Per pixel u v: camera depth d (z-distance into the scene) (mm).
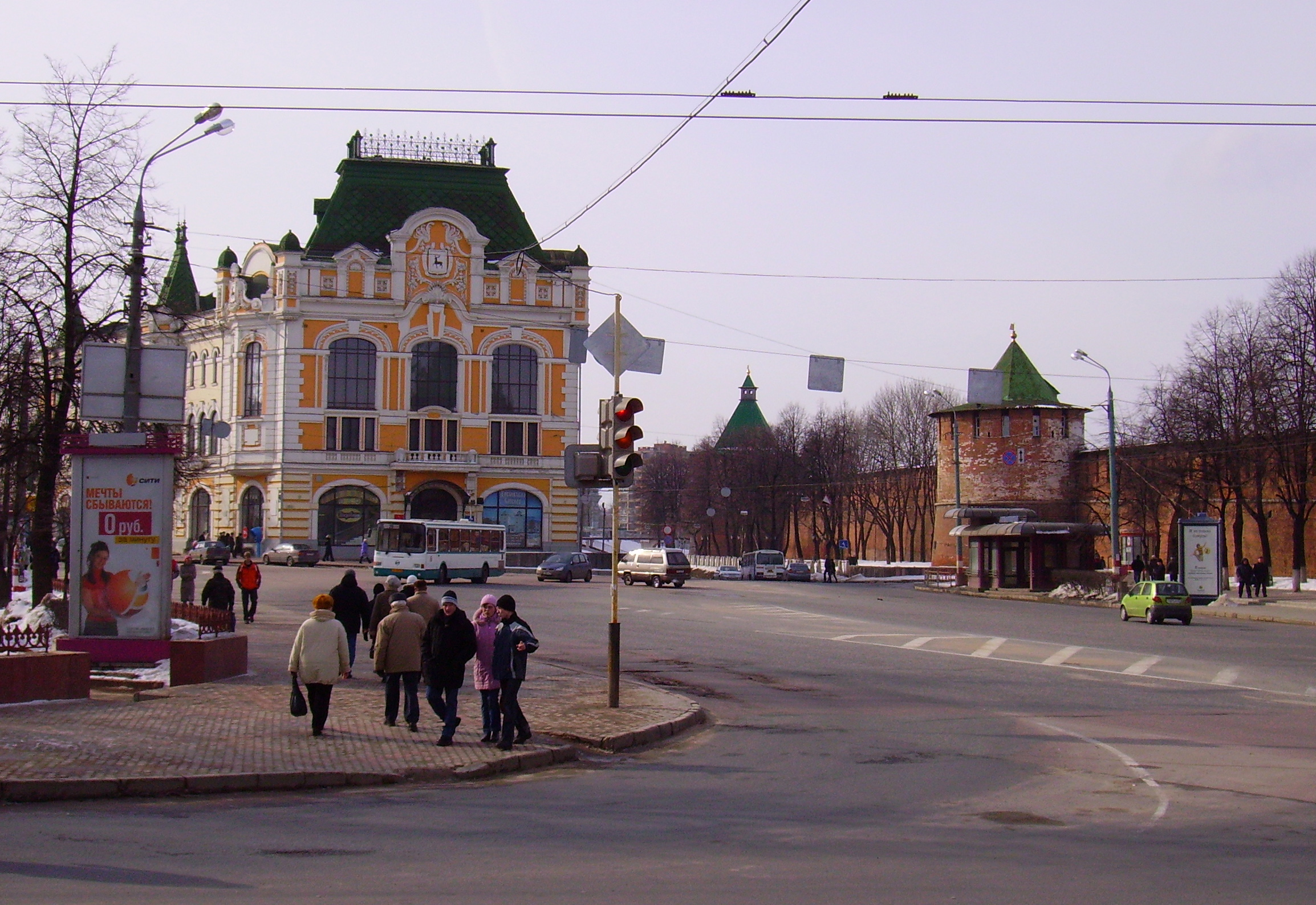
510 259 80625
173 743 14719
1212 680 24469
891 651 30062
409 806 12227
